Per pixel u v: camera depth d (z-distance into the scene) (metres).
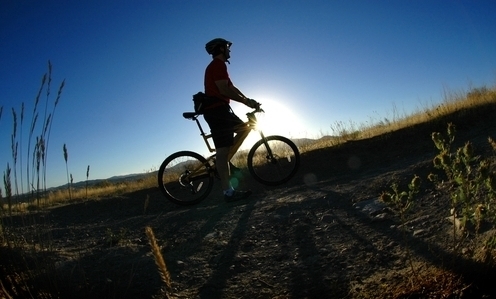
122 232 4.50
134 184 10.05
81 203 7.72
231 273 3.01
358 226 3.48
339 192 4.69
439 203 3.46
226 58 5.27
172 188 6.51
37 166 2.58
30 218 2.64
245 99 5.18
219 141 5.19
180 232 4.21
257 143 5.94
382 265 2.68
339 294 2.43
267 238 3.63
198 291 2.79
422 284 2.21
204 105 5.11
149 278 3.00
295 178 6.73
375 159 6.77
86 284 2.83
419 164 4.93
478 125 6.88
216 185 7.01
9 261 2.80
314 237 3.45
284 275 2.85
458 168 2.22
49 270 2.61
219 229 4.10
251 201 5.25
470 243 2.49
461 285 2.07
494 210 2.19
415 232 3.00
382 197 2.37
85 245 4.14
